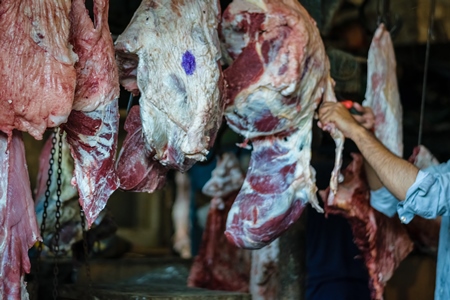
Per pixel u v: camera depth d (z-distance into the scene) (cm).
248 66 309
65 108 269
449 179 305
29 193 279
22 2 267
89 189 283
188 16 288
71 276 381
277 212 319
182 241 526
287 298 356
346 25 415
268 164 323
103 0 279
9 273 273
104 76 279
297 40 308
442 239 322
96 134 282
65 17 271
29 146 532
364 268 408
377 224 348
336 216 411
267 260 374
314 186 321
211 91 287
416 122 451
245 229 320
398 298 441
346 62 381
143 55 284
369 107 348
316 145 379
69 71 270
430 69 450
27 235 278
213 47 289
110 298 336
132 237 613
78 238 370
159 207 622
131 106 310
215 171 399
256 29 310
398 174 311
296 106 315
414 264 442
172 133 287
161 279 399
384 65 350
